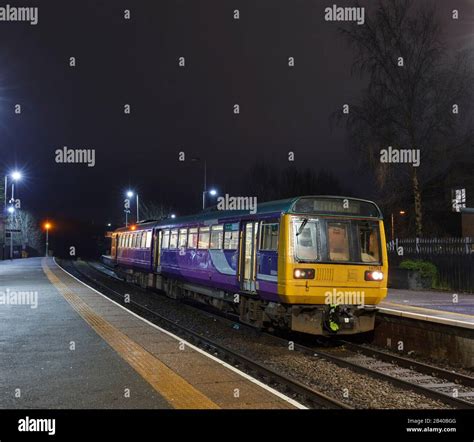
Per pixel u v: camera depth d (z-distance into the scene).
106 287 26.08
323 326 12.05
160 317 15.73
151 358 9.12
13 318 13.66
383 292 12.26
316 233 11.84
